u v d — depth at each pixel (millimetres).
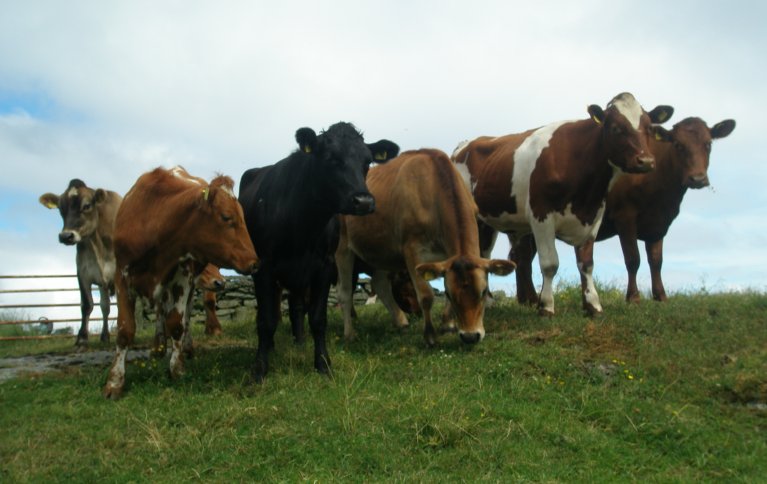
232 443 6172
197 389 7707
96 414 7133
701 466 5863
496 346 8625
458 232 8648
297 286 8250
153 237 7973
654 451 6152
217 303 15195
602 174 9719
